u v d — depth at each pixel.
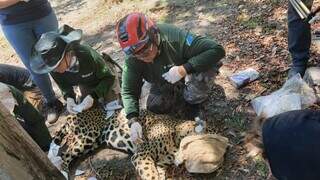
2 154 2.34
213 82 4.09
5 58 5.91
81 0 6.71
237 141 3.74
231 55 4.58
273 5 5.07
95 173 3.90
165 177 3.58
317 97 3.71
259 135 1.97
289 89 3.74
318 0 4.71
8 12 3.94
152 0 5.95
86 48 3.96
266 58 4.43
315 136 1.79
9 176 2.33
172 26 3.60
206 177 3.54
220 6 5.37
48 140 4.08
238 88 4.19
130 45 3.31
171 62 3.60
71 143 4.07
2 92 3.65
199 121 3.82
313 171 1.78
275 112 2.93
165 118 3.90
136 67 3.65
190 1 5.64
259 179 3.42
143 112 3.97
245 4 5.24
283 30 4.70
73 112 4.18
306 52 3.89
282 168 1.85
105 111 4.18
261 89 4.13
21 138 2.62
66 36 3.77
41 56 3.67
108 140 4.04
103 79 4.10
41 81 4.40
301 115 1.86
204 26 5.15
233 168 3.54
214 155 3.51
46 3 4.05
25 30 4.04
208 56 3.47
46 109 4.75
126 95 3.73
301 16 3.55
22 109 3.80
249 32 4.82
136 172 3.79
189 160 3.54
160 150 3.71
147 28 3.33
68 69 3.82
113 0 6.24
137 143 3.78
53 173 2.89
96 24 6.00
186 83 3.86
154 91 4.03
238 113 3.97
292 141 1.82
